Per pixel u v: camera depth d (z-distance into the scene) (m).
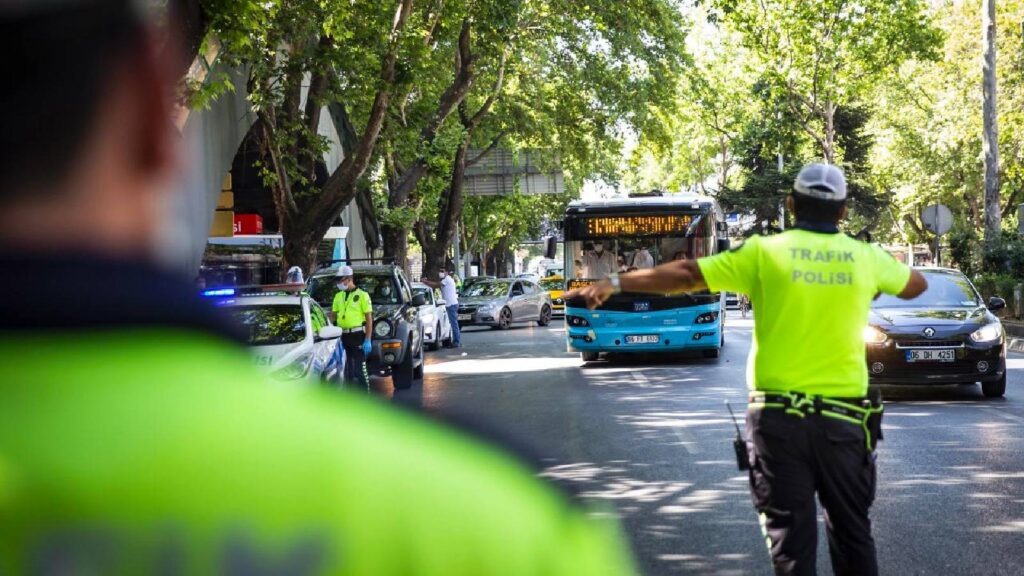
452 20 42.97
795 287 7.75
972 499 13.38
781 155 87.44
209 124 29.66
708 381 28.34
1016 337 39.25
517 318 64.19
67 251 1.13
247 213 45.97
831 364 7.73
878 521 12.35
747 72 71.81
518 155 73.31
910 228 111.38
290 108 38.12
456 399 25.39
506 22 42.84
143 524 1.04
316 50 35.06
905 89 86.25
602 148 65.62
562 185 74.62
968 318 23.61
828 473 7.70
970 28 76.44
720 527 12.05
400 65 37.25
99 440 1.06
